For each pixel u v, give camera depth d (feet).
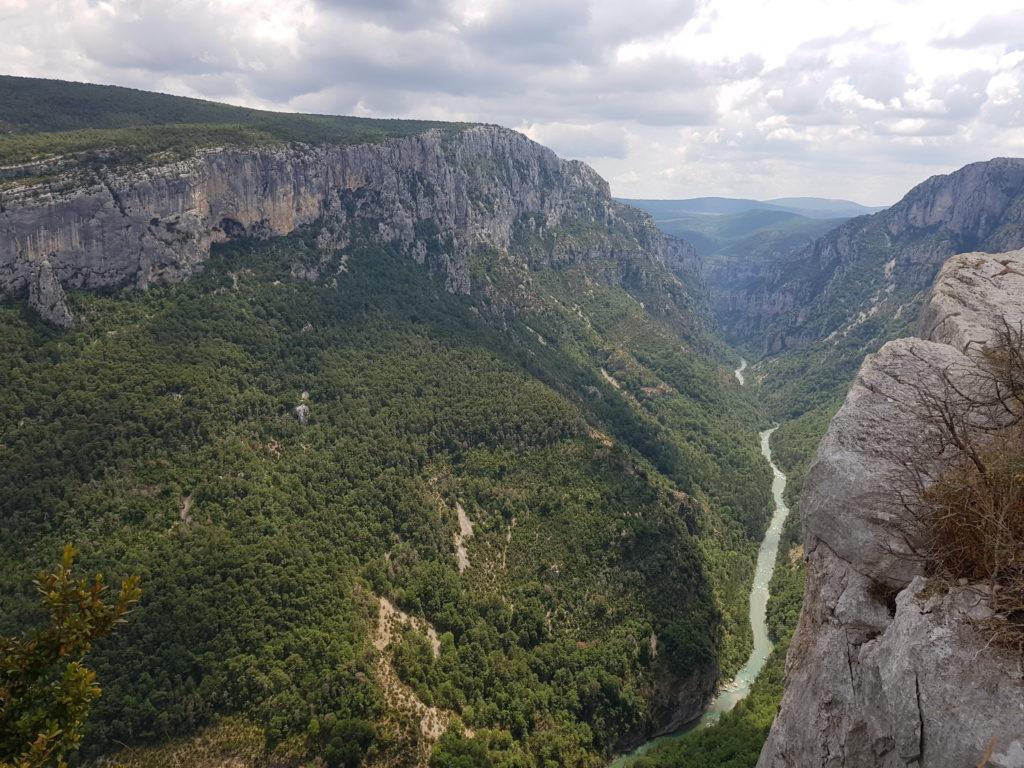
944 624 42.39
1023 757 35.32
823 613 58.65
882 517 55.98
